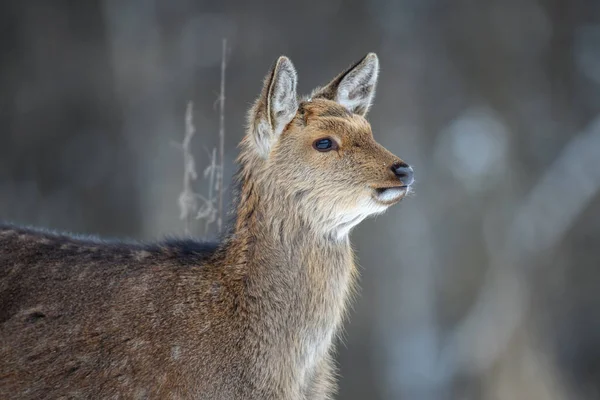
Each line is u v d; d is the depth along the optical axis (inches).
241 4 864.9
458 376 685.9
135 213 809.5
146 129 823.1
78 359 217.9
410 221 773.9
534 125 886.4
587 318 783.7
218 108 778.2
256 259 229.5
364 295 762.8
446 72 865.5
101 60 861.2
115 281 225.1
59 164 832.9
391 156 233.8
